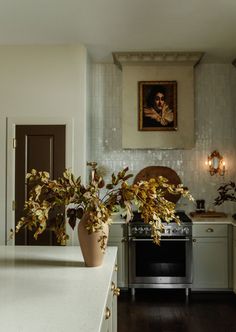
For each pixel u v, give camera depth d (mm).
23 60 4047
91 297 1522
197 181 4777
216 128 4781
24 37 3824
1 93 4039
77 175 3988
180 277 4129
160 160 4805
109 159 4812
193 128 4535
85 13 3246
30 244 3980
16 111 4035
